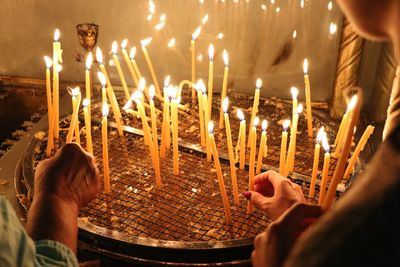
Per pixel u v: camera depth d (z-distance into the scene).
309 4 1.61
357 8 0.51
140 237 1.03
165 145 1.37
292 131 1.26
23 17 1.74
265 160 1.37
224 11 1.67
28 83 1.84
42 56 1.82
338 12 1.61
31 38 1.78
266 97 1.81
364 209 0.40
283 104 1.69
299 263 0.42
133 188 1.24
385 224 0.38
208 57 1.77
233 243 1.02
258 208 1.18
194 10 1.68
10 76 1.85
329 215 0.43
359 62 1.53
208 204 1.19
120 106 1.65
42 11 1.73
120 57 1.81
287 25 1.66
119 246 1.03
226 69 1.48
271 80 1.78
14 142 1.54
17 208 1.15
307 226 0.70
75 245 0.91
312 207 0.71
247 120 1.59
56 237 0.87
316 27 1.65
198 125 1.55
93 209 1.15
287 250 0.63
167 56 1.79
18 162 1.32
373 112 1.64
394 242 0.38
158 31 1.74
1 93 1.82
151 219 1.13
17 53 1.82
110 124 1.52
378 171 0.42
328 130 1.53
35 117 1.70
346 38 1.50
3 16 1.74
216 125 1.55
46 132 1.44
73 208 0.98
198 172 1.32
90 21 1.74
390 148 0.43
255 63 1.75
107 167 1.18
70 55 1.81
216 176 1.30
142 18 1.72
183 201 1.20
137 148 1.43
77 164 1.05
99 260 1.04
